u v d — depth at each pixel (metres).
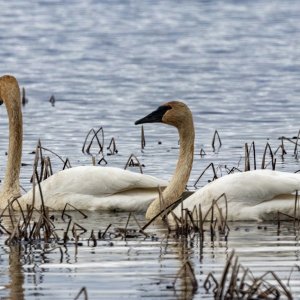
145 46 51.34
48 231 15.01
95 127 27.34
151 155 22.80
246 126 27.38
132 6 75.69
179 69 42.16
